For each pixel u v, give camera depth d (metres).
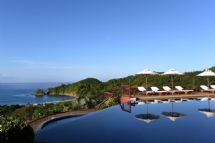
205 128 6.68
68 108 14.62
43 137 6.05
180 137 5.84
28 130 5.10
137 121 7.81
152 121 7.72
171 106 11.20
